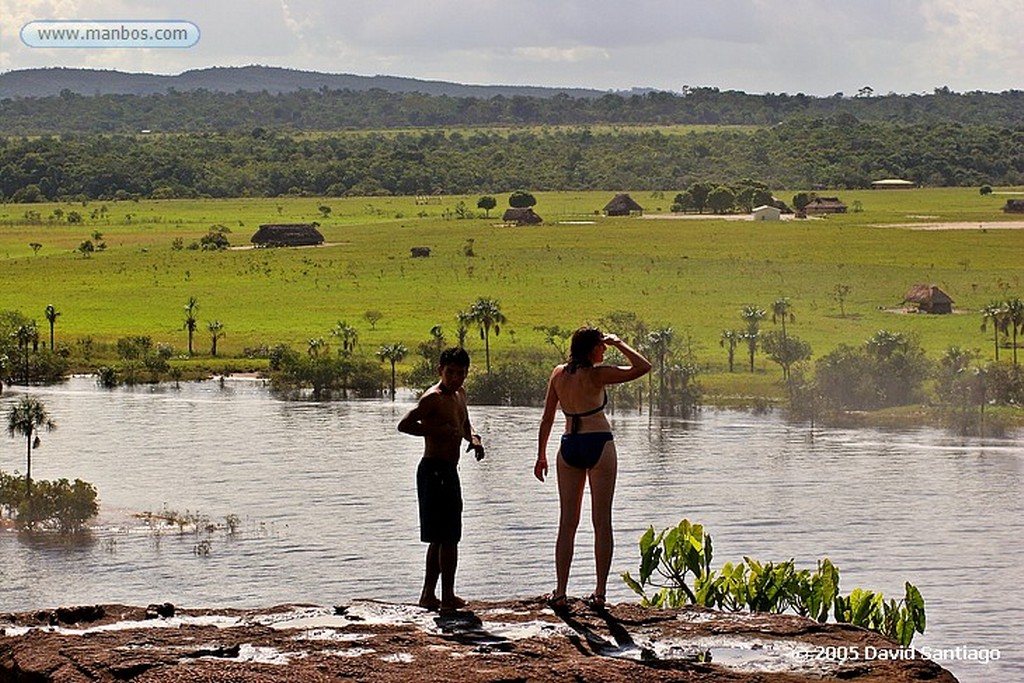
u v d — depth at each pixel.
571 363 16.00
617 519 88.81
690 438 122.62
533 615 14.66
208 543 83.56
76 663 12.73
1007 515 90.44
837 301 199.88
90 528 87.88
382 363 165.50
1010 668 57.41
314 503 94.75
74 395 152.00
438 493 16.20
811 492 97.94
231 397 151.12
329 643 13.43
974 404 135.38
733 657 13.04
